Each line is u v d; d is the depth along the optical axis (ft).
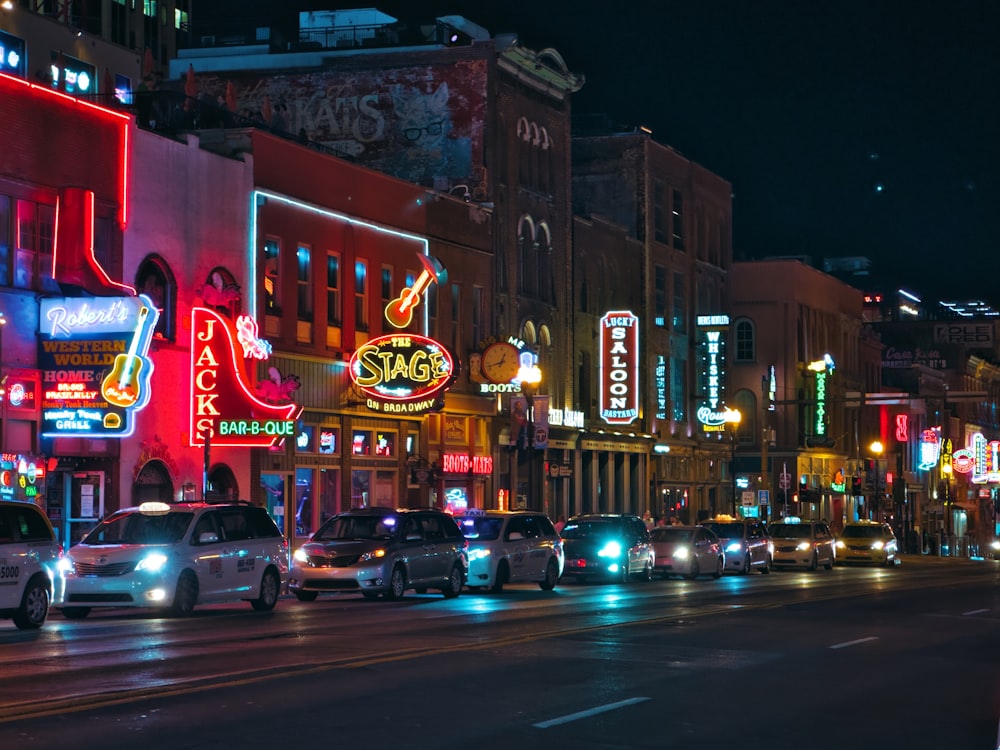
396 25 205.87
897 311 495.00
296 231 156.46
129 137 133.59
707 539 169.37
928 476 407.44
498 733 47.11
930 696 58.70
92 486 129.80
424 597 122.01
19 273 123.03
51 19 172.35
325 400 160.56
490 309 194.29
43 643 73.26
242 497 146.61
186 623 88.12
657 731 48.39
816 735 48.60
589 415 227.40
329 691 55.42
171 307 138.82
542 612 98.84
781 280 306.55
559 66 216.13
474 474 189.26
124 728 45.98
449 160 195.83
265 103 168.96
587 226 228.02
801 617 97.71
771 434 302.86
